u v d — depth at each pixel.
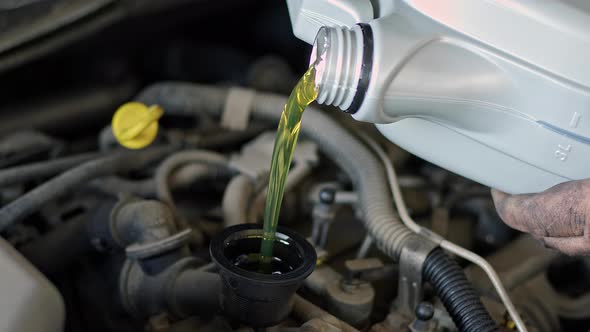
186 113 0.75
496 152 0.51
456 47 0.48
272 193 0.51
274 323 0.49
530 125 0.50
